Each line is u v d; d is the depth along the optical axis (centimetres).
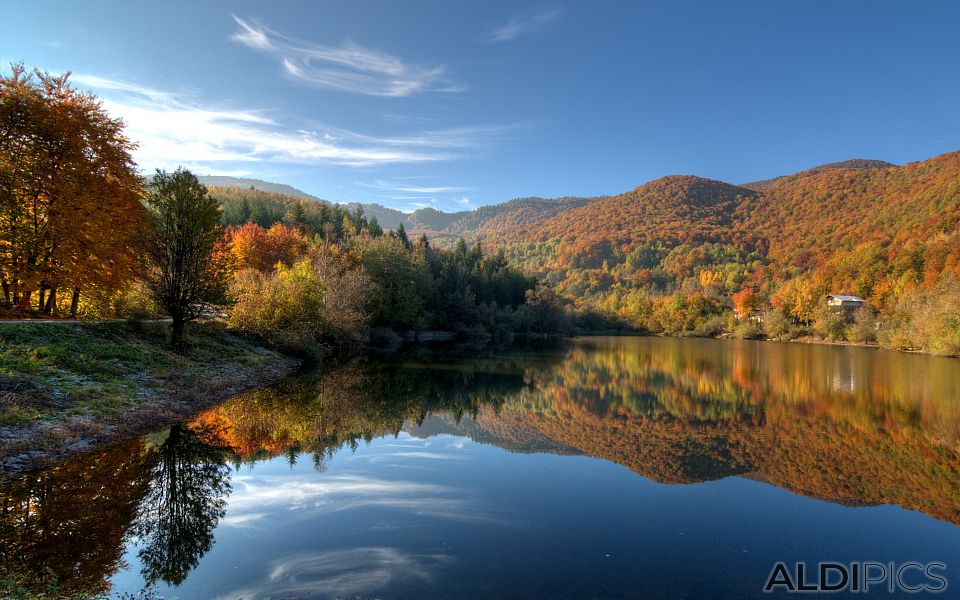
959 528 1031
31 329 1741
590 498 1175
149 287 2258
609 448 1698
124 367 1823
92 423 1330
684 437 1884
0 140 1880
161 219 2266
